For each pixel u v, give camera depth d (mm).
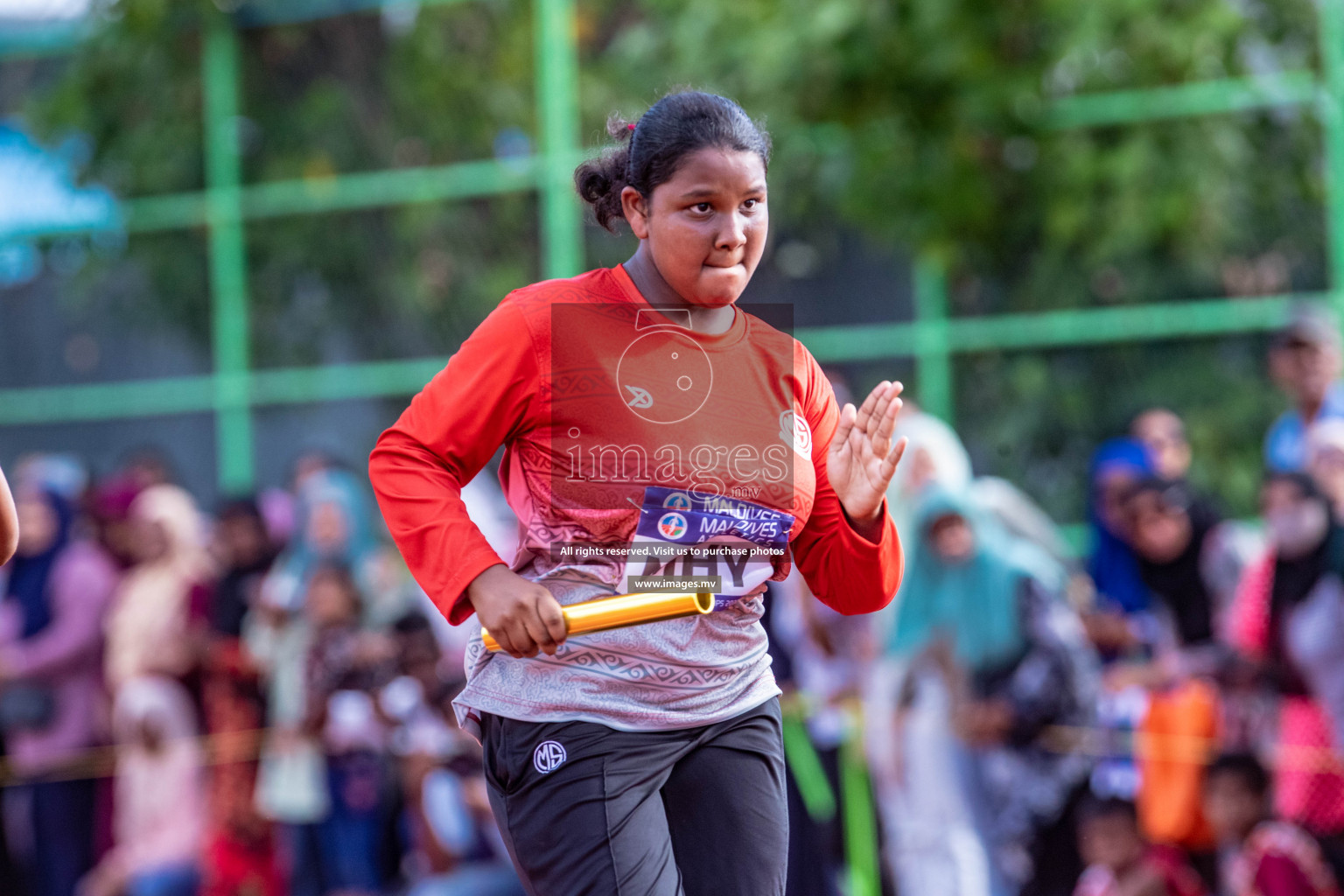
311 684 15172
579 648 6262
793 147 18766
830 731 13750
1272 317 16219
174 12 19500
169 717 15914
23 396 20156
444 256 18719
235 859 15391
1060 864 13180
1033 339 17000
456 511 6008
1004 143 18438
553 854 6230
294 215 19203
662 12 19547
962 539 13539
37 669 16469
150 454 18391
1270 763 12812
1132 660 13773
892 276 18156
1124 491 13914
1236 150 17047
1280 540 13016
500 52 19016
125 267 19828
